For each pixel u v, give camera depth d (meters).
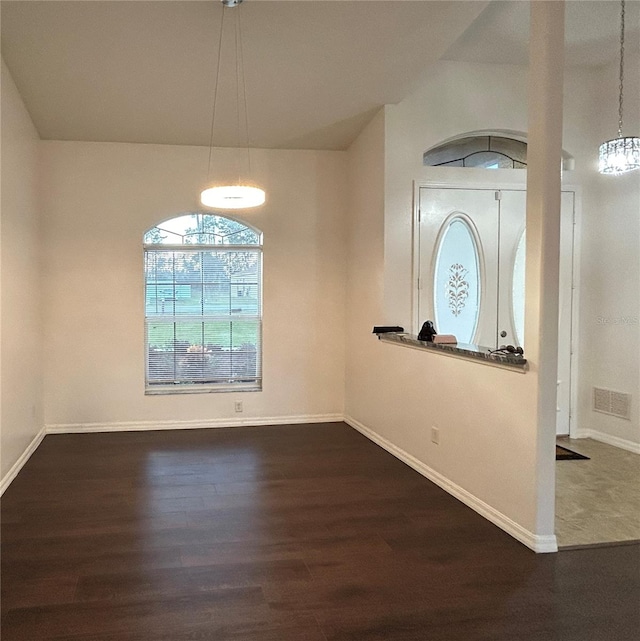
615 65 5.48
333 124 5.67
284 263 6.36
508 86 5.53
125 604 2.68
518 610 2.64
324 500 4.05
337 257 6.44
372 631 2.48
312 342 6.45
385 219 5.33
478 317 5.59
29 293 5.23
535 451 3.24
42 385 5.83
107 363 6.03
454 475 4.13
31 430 5.25
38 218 5.71
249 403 6.35
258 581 2.91
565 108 5.71
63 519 3.70
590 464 4.93
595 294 5.73
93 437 5.80
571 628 2.50
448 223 5.47
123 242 6.02
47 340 5.91
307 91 4.93
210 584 2.87
